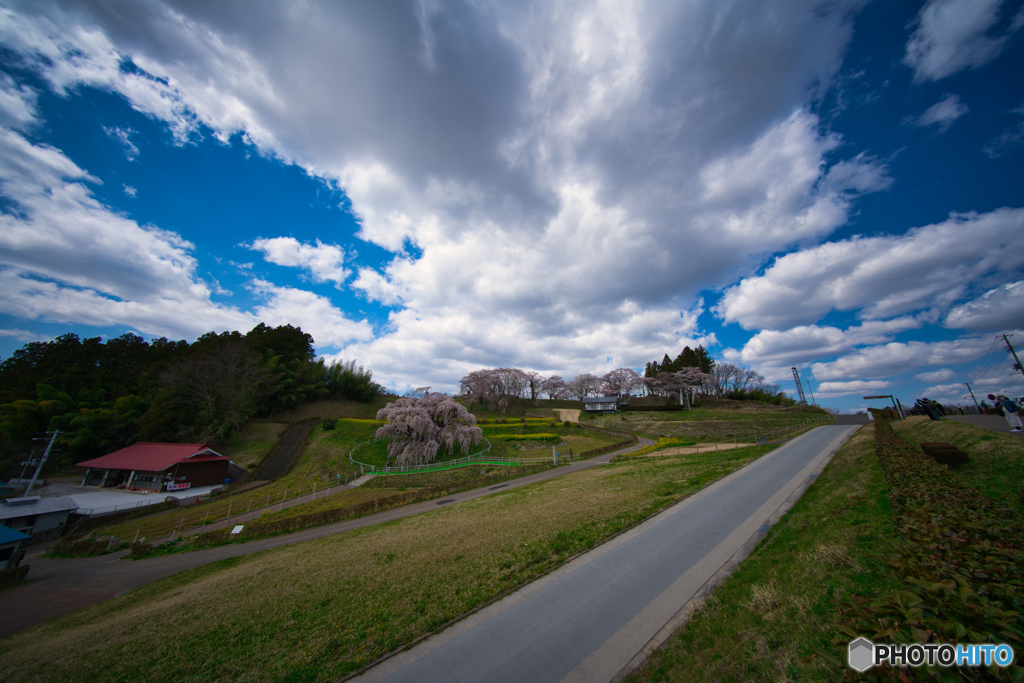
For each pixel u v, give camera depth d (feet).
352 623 28.89
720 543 34.45
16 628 45.16
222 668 25.72
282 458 144.05
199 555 67.31
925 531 19.95
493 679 20.13
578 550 36.40
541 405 272.92
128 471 126.52
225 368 188.03
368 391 253.65
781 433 126.62
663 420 201.67
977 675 10.82
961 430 53.21
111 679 26.73
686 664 19.16
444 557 40.45
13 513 87.10
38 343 223.30
